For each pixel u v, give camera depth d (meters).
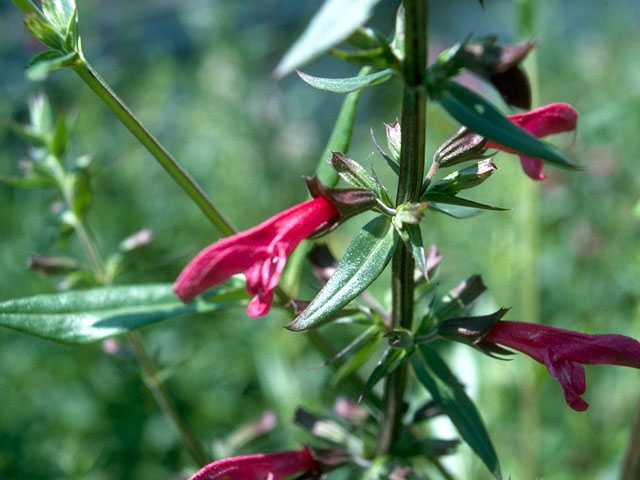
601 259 0.37
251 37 0.58
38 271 0.22
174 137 0.57
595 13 0.62
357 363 0.18
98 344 0.40
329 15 0.13
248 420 0.40
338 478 0.30
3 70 0.59
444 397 0.17
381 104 0.63
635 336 0.29
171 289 0.18
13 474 0.37
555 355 0.15
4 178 0.22
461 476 0.23
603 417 0.33
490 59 0.13
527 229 0.29
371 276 0.14
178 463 0.36
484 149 0.15
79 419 0.39
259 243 0.15
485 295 0.33
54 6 0.16
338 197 0.15
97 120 0.52
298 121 0.58
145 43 0.69
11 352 0.41
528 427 0.28
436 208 0.15
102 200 0.48
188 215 0.50
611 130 0.44
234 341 0.42
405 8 0.13
